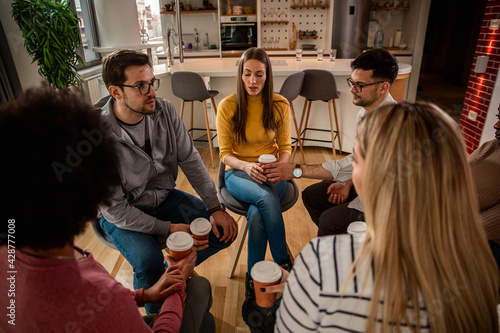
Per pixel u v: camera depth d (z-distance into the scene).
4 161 0.56
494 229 1.25
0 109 0.60
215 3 5.88
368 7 5.27
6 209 0.56
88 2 4.76
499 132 1.35
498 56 3.23
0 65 2.80
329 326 0.56
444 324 0.54
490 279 0.58
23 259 0.58
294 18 5.86
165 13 5.73
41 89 0.65
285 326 0.62
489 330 0.59
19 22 2.83
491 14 3.31
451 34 7.86
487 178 1.30
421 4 4.91
